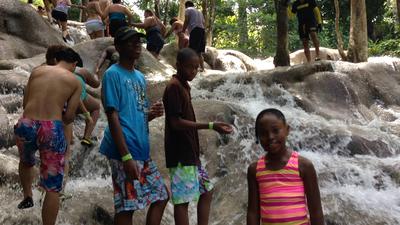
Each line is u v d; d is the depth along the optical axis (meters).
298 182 2.60
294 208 2.56
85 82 5.79
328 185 5.09
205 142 5.84
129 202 3.34
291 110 7.59
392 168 5.44
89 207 4.44
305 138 6.33
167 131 3.61
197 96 7.95
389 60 9.09
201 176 3.74
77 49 9.38
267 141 2.61
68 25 14.62
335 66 8.46
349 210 4.48
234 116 6.58
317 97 7.94
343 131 6.39
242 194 4.90
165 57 12.42
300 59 16.19
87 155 5.74
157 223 3.55
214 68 14.33
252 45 25.69
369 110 7.98
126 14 10.16
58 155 3.69
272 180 2.62
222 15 26.22
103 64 9.22
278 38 10.63
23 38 10.44
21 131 3.64
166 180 5.16
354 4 10.46
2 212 4.25
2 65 8.18
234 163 5.62
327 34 21.50
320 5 21.06
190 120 3.64
